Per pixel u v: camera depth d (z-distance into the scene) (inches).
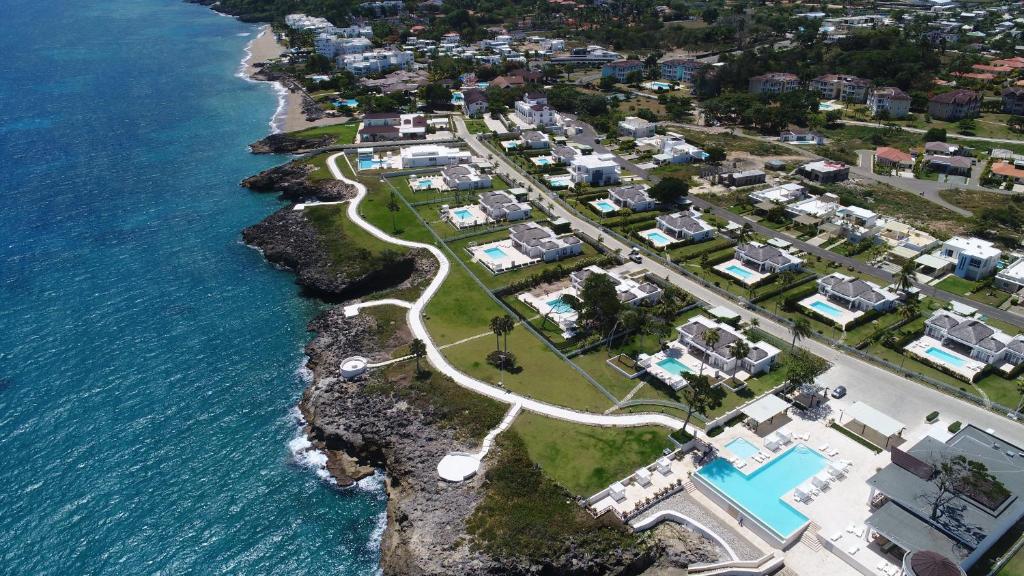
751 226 7372.1
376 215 7618.1
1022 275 5930.1
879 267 6387.8
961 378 4771.2
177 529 3900.1
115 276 6609.3
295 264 6870.1
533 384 4773.6
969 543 3262.8
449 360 5064.0
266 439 4596.5
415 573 3486.7
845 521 3634.4
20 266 6722.4
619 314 5157.5
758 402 4409.5
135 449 4456.2
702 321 5319.9
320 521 3986.2
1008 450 3850.9
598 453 4119.1
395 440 4370.1
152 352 5472.4
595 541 3535.9
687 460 4097.0
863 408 4318.4
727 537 3604.8
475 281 6225.4
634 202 7701.8
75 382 5073.8
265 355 5511.8
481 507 3740.2
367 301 6013.8
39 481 4175.7
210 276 6697.8
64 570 3636.8
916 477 3688.5
